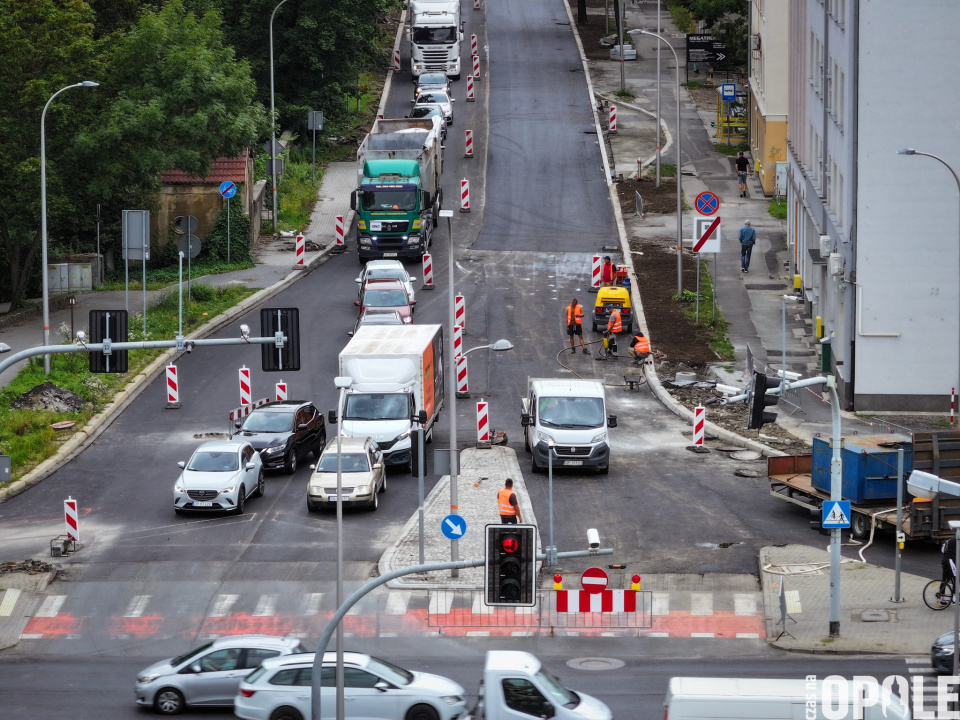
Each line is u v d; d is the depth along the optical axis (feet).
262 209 501.15
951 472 231.71
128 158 395.55
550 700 155.63
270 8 569.23
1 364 187.52
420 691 163.43
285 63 574.56
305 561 232.12
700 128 605.73
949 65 302.45
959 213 306.35
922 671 183.42
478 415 297.33
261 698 164.76
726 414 316.40
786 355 353.92
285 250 469.16
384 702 163.22
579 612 208.74
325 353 356.59
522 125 606.96
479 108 636.07
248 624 209.36
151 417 316.40
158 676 172.76
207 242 455.22
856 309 312.71
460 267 434.71
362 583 223.30
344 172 568.82
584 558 230.89
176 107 402.11
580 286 415.44
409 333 309.22
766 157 513.04
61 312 388.78
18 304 389.80
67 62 382.22
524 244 459.73
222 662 173.27
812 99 388.37
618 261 439.63
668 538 241.76
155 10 472.44
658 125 524.11
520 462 288.51
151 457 289.12
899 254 309.42
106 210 445.78
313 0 565.94
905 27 302.04
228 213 435.94
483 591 219.41
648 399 333.83
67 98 380.37
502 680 156.66
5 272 415.23
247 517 255.50
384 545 238.89
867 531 241.14
